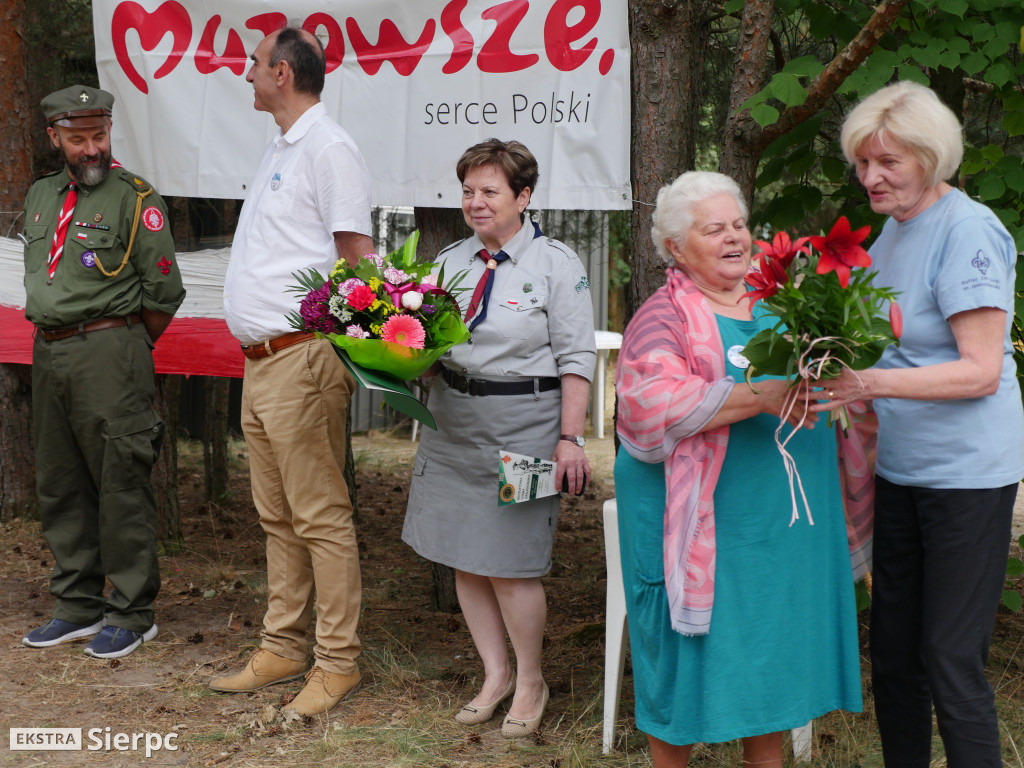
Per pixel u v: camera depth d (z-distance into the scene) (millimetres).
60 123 3506
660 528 2305
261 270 3229
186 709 3316
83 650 3811
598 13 3689
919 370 2148
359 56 4082
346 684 3373
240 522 6312
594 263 11109
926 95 2244
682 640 2250
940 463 2289
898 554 2449
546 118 3812
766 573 2250
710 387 2174
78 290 3566
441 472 3162
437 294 2834
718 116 5387
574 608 4652
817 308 1998
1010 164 3422
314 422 3246
